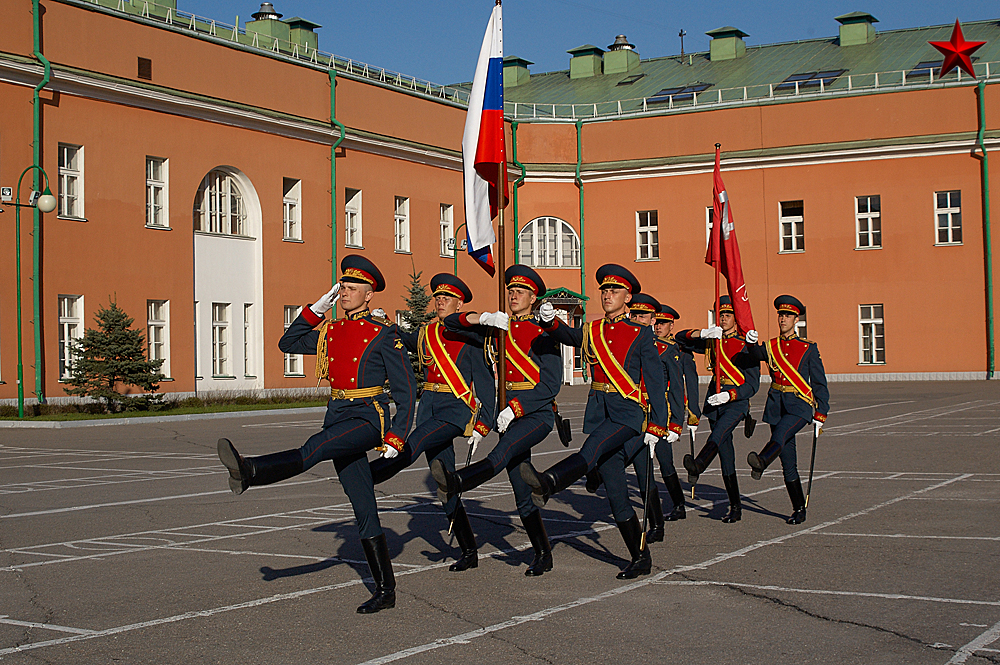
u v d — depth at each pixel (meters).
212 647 5.95
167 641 6.09
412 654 5.75
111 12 28.27
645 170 41.88
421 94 38.12
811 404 10.05
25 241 26.27
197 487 13.17
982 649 5.67
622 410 7.71
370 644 5.96
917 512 10.29
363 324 7.02
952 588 7.07
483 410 8.00
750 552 8.48
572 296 41.44
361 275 7.14
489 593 7.21
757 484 12.77
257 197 32.50
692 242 41.53
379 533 6.85
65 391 26.84
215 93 30.97
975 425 20.47
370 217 36.25
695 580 7.49
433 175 38.88
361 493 6.88
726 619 6.39
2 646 6.02
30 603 7.06
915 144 38.84
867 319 40.00
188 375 30.31
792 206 41.06
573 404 31.39
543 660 5.61
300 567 8.18
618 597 7.03
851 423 21.94
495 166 8.63
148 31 29.20
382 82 36.94
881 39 44.50
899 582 7.27
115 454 17.47
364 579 7.72
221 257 31.64
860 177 39.78
